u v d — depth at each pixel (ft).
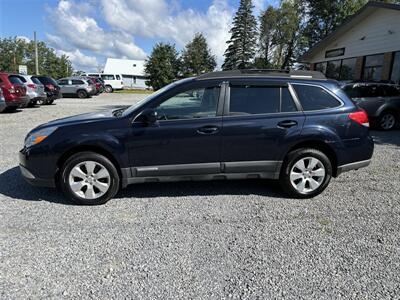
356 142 12.98
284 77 12.75
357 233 10.15
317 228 10.47
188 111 12.16
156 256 8.69
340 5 96.32
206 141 12.04
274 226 10.58
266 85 12.56
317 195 13.37
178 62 155.12
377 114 31.63
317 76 13.39
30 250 8.87
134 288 7.32
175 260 8.50
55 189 13.65
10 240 9.39
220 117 12.14
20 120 34.35
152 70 148.66
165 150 11.96
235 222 10.84
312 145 12.95
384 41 47.39
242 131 12.13
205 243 9.43
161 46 147.74
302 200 12.92
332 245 9.39
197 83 12.28
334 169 13.23
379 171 17.06
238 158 12.39
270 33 134.82
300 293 7.22
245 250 9.06
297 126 12.41
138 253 8.82
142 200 12.70
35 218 10.90
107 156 12.03
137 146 11.82
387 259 8.68
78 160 11.68
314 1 104.73
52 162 11.66
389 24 46.09
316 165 12.84
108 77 136.87
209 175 12.46
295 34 119.44
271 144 12.40
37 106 52.06
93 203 12.06
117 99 78.13
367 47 51.49
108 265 8.23
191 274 7.89
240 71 13.11
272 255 8.82
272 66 136.15
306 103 12.71
